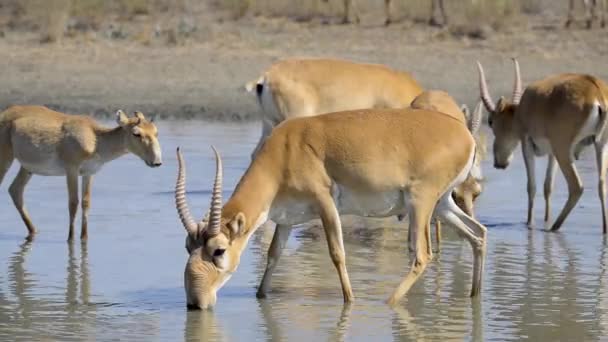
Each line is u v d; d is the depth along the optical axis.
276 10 38.59
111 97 28.89
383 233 16.23
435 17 37.59
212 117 27.27
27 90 29.30
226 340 10.80
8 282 13.13
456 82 30.02
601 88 16.42
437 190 11.95
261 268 13.93
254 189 11.52
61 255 14.57
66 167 15.48
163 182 19.83
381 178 11.74
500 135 17.83
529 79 30.50
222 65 32.22
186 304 12.08
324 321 11.51
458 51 33.47
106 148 15.59
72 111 27.42
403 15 37.72
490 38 34.88
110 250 14.87
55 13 35.75
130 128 15.58
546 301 12.33
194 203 17.94
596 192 19.44
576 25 36.53
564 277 13.45
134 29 36.38
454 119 12.15
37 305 12.12
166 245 15.15
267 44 34.41
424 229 11.96
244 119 27.16
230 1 39.12
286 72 18.19
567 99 16.41
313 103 18.12
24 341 10.74
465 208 15.11
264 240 15.72
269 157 11.66
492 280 13.33
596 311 11.91
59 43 34.41
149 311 11.87
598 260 14.39
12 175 20.47
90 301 12.30
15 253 14.68
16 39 34.88
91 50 33.66
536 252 14.91
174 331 11.09
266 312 11.85
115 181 19.97
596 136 16.30
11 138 15.78
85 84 30.14
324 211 11.71
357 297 12.50
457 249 15.18
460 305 12.16
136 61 32.59
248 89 18.44
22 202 15.92
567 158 16.45
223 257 11.33
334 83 18.08
